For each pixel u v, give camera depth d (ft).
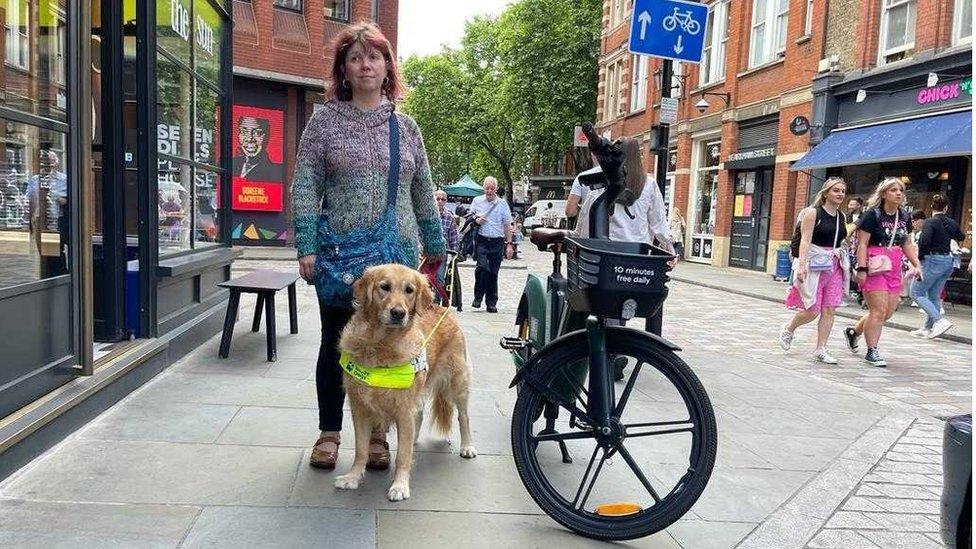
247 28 66.85
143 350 16.60
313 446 13.19
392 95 12.58
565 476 12.48
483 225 34.53
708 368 23.02
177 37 20.42
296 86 71.26
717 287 52.44
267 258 59.36
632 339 10.33
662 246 18.63
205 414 14.69
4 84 11.50
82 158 13.35
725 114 69.46
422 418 13.75
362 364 10.72
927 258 31.65
